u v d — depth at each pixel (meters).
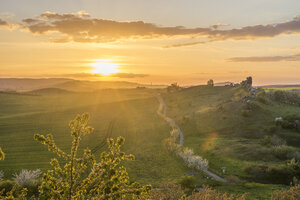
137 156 87.38
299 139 100.94
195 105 183.62
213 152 87.81
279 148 82.38
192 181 54.38
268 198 45.16
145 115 176.12
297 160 74.81
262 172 65.94
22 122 151.88
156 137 117.44
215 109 146.25
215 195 25.45
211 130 120.00
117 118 172.25
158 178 64.81
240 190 51.47
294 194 29.81
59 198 9.41
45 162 83.44
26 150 98.56
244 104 142.25
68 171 9.76
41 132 131.62
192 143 102.94
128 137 121.44
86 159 9.89
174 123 139.50
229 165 74.31
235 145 92.44
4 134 127.00
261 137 105.56
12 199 10.23
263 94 163.25
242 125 120.50
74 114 183.00
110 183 9.19
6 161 84.38
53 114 180.88
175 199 22.94
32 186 42.38
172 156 85.56
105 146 106.00
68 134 128.50
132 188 10.11
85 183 9.74
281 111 134.25
